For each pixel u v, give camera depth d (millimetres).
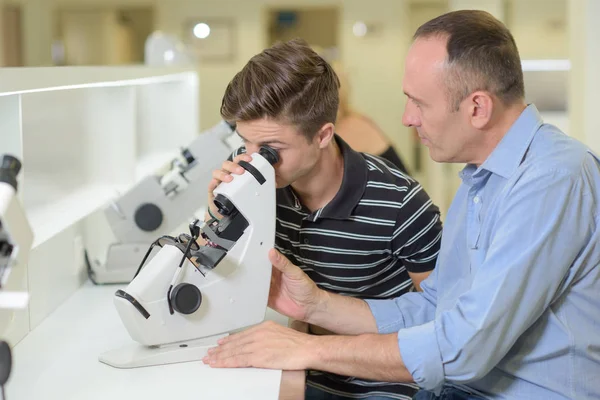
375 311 1768
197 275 1604
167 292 1576
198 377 1531
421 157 8656
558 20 8383
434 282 1814
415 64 1532
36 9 9008
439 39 1512
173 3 8703
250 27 8688
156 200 2381
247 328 1825
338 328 1765
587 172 1496
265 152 1636
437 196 7570
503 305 1439
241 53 8734
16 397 1432
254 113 1586
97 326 1900
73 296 2205
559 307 1532
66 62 9328
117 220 2357
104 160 3035
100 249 2541
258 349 1588
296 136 1629
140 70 2863
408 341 1502
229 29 8703
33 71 1686
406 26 8539
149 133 4328
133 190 2367
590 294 1526
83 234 2352
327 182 1827
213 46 8742
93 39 9344
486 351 1464
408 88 1556
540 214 1445
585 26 3922
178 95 4312
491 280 1450
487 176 1597
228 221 1653
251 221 1623
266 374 1549
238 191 1593
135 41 9742
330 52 8789
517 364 1561
